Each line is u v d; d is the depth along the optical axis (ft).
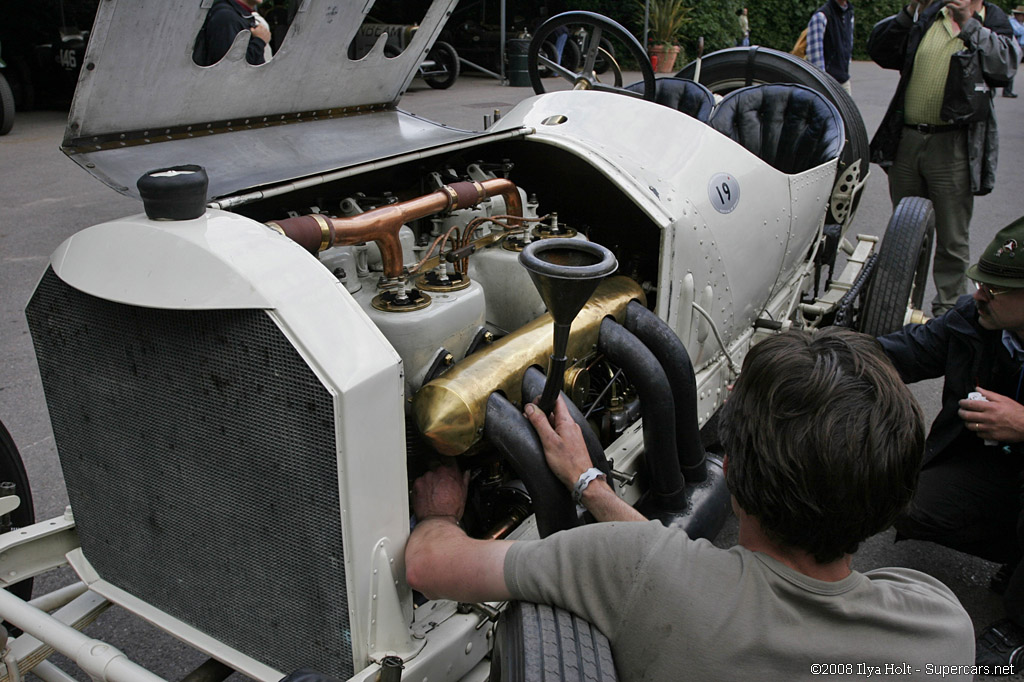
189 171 4.32
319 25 6.18
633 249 8.00
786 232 9.53
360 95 7.34
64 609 5.56
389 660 4.25
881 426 3.09
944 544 7.95
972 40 13.24
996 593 8.18
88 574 5.55
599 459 5.39
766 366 3.33
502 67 45.93
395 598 4.44
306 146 6.41
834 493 3.06
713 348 8.45
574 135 7.45
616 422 6.90
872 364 3.25
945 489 7.66
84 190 21.94
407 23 43.04
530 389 5.40
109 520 5.24
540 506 5.06
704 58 14.35
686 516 6.69
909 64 14.15
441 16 7.20
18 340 13.26
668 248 6.88
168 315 4.25
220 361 4.17
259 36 13.38
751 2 67.92
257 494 4.35
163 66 5.30
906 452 3.13
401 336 5.18
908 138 14.55
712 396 8.55
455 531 4.49
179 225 4.22
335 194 6.49
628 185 6.97
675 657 3.38
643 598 3.45
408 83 7.75
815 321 11.35
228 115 6.16
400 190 7.14
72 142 5.20
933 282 16.61
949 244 14.75
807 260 11.75
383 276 5.66
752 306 9.32
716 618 3.32
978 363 7.43
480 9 51.75
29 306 4.93
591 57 9.27
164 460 4.71
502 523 5.76
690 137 8.02
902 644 3.33
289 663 4.67
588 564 3.60
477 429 5.01
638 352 6.22
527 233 6.94
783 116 11.88
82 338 4.74
